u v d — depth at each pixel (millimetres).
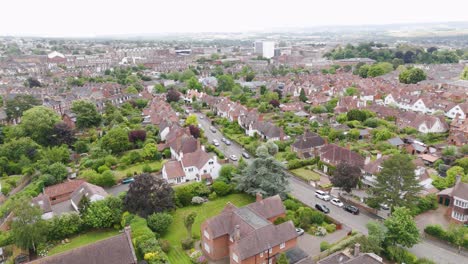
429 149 116875
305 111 171875
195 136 128875
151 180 77312
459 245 66750
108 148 117062
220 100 189250
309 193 90500
